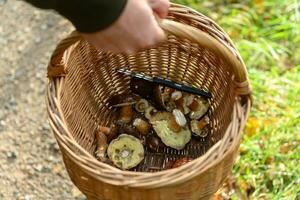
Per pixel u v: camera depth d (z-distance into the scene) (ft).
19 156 4.34
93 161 2.98
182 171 2.91
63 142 3.06
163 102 3.84
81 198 4.11
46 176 4.23
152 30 2.71
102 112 3.91
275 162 4.07
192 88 3.77
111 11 2.55
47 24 5.13
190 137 3.77
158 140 3.74
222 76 3.61
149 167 3.67
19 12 5.23
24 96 4.67
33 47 4.98
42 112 4.57
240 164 4.07
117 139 3.68
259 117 4.31
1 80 4.79
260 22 4.99
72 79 3.52
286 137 4.18
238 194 3.97
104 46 2.77
